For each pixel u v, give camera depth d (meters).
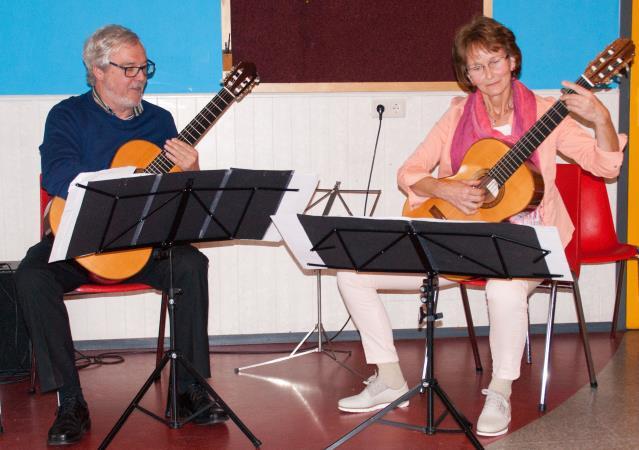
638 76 3.98
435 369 3.38
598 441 2.48
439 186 2.77
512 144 2.76
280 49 3.81
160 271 2.79
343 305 3.95
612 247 3.59
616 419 2.69
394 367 2.79
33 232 3.78
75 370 2.66
